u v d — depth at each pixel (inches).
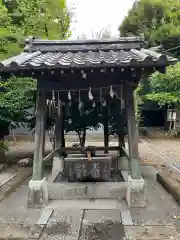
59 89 203.0
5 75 181.6
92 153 250.5
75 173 232.4
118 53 207.3
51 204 202.8
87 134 612.1
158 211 188.7
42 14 434.6
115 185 215.3
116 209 192.5
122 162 293.3
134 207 194.9
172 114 598.5
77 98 237.1
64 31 517.7
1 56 320.5
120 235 154.7
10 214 186.4
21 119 345.7
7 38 350.9
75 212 187.8
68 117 310.3
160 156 399.5
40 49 224.8
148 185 251.6
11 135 594.2
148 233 156.6
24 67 162.6
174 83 547.5
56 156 283.0
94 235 155.4
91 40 225.5
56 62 164.7
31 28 416.8
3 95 320.5
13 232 160.2
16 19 410.6
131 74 198.2
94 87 202.5
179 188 226.2
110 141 539.5
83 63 163.0
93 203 203.9
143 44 227.3
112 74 199.8
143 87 625.3
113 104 288.0
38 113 204.7
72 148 285.3
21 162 333.4
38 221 173.6
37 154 201.8
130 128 204.5
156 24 648.4
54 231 161.0
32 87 321.4
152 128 711.7
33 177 199.8
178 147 477.7
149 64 161.9
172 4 648.4
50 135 367.6
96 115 308.7
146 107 724.0
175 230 160.4
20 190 243.1
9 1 427.2
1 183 260.4
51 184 217.6
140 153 426.3
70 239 151.9
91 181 233.5
